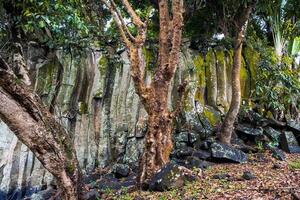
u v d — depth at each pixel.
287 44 11.34
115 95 8.99
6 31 7.73
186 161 7.87
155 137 6.04
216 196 5.09
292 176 6.20
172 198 5.17
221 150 8.05
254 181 5.94
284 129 9.99
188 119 9.18
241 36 8.87
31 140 4.14
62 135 4.43
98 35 9.03
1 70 3.86
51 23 7.63
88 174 8.17
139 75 5.96
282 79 10.40
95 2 8.83
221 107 10.08
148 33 9.65
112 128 8.78
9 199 7.43
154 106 6.05
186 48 10.19
